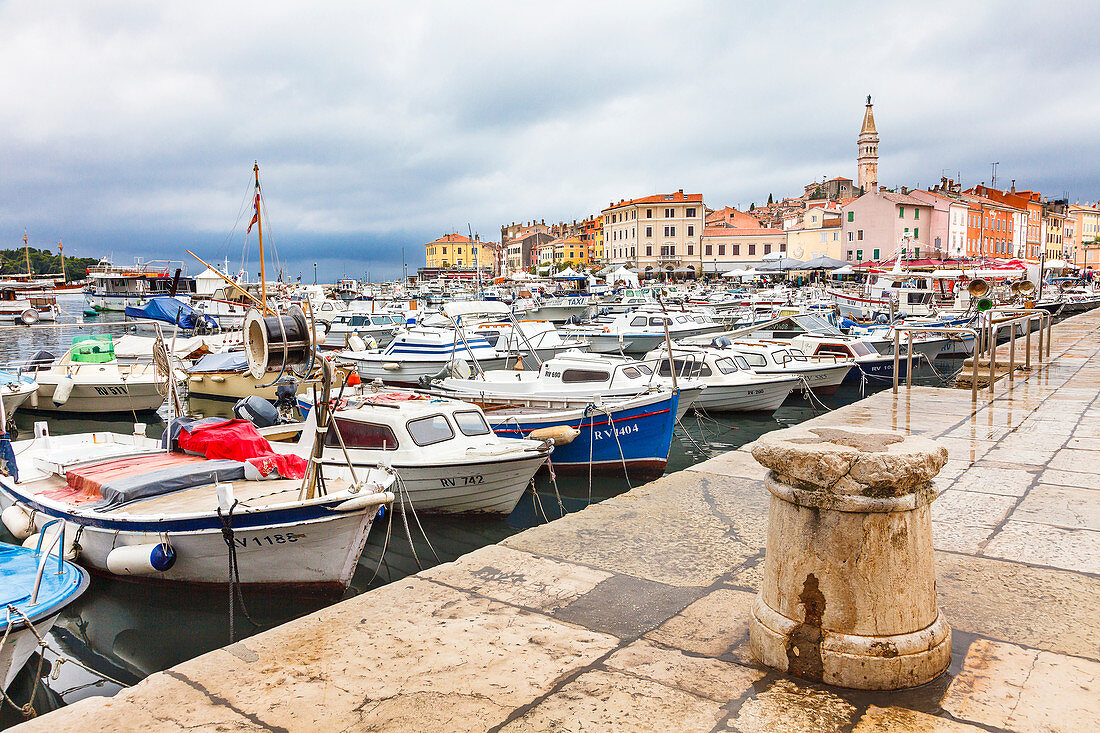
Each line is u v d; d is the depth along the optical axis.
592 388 16.16
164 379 17.41
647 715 3.02
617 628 3.81
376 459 11.58
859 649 3.13
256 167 13.27
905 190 85.12
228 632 8.48
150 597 9.12
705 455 17.45
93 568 9.35
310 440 12.25
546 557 4.85
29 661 7.73
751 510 5.78
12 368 23.95
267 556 8.70
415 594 4.31
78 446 12.37
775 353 23.84
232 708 3.18
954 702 3.05
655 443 15.07
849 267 65.81
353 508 8.53
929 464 3.08
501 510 12.08
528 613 4.02
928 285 49.47
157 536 8.61
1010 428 8.98
